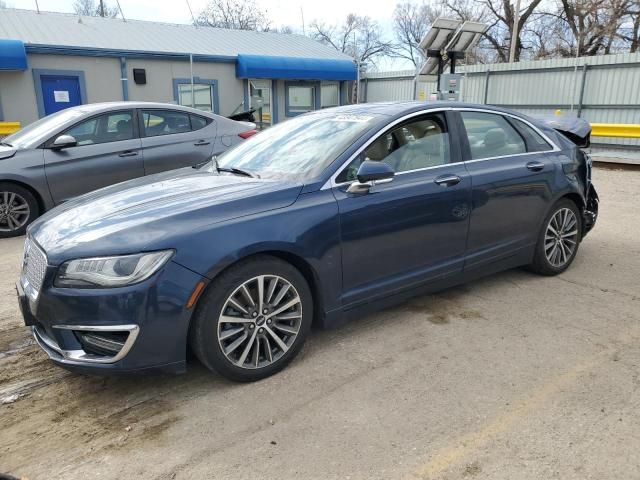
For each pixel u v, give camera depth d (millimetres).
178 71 17203
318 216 3303
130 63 16344
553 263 4914
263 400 3039
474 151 4246
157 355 2867
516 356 3490
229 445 2658
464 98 17578
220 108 18281
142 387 3203
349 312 3586
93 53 15602
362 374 3299
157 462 2547
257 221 3100
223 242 2953
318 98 20172
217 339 3012
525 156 4586
